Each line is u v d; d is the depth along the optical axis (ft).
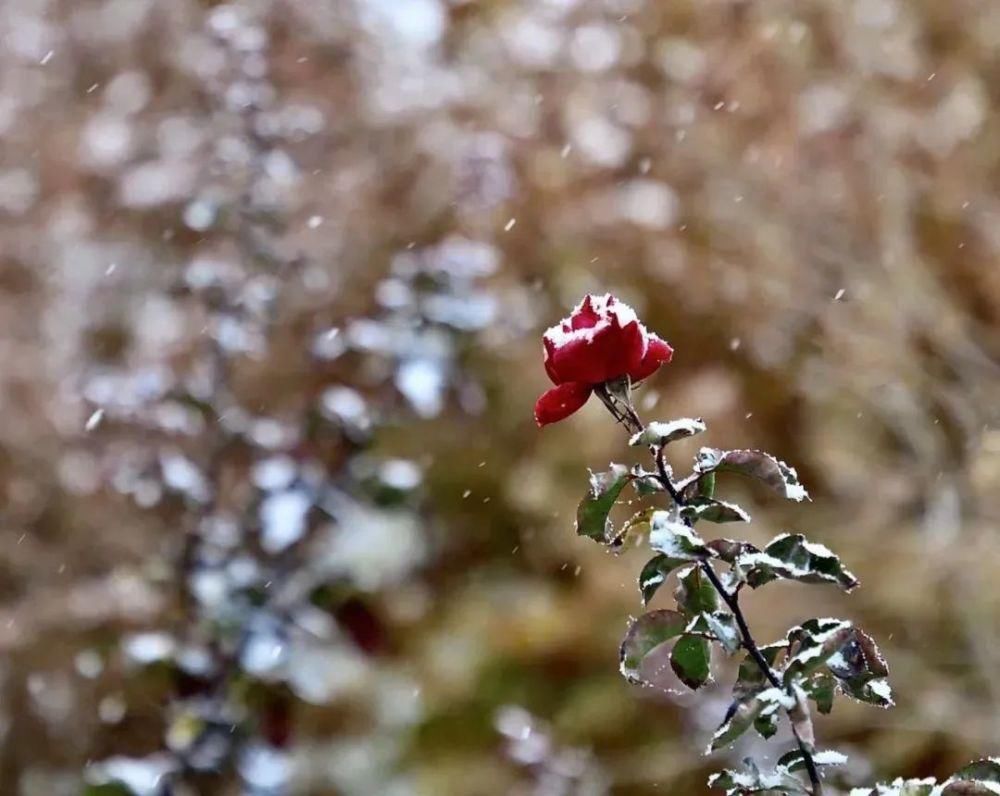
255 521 11.21
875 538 18.19
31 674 15.14
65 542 16.24
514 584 23.02
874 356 18.60
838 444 19.48
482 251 15.71
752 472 7.41
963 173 19.98
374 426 12.14
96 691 13.51
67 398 17.24
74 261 20.27
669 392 21.79
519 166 21.77
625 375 7.45
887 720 16.94
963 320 19.44
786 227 20.03
